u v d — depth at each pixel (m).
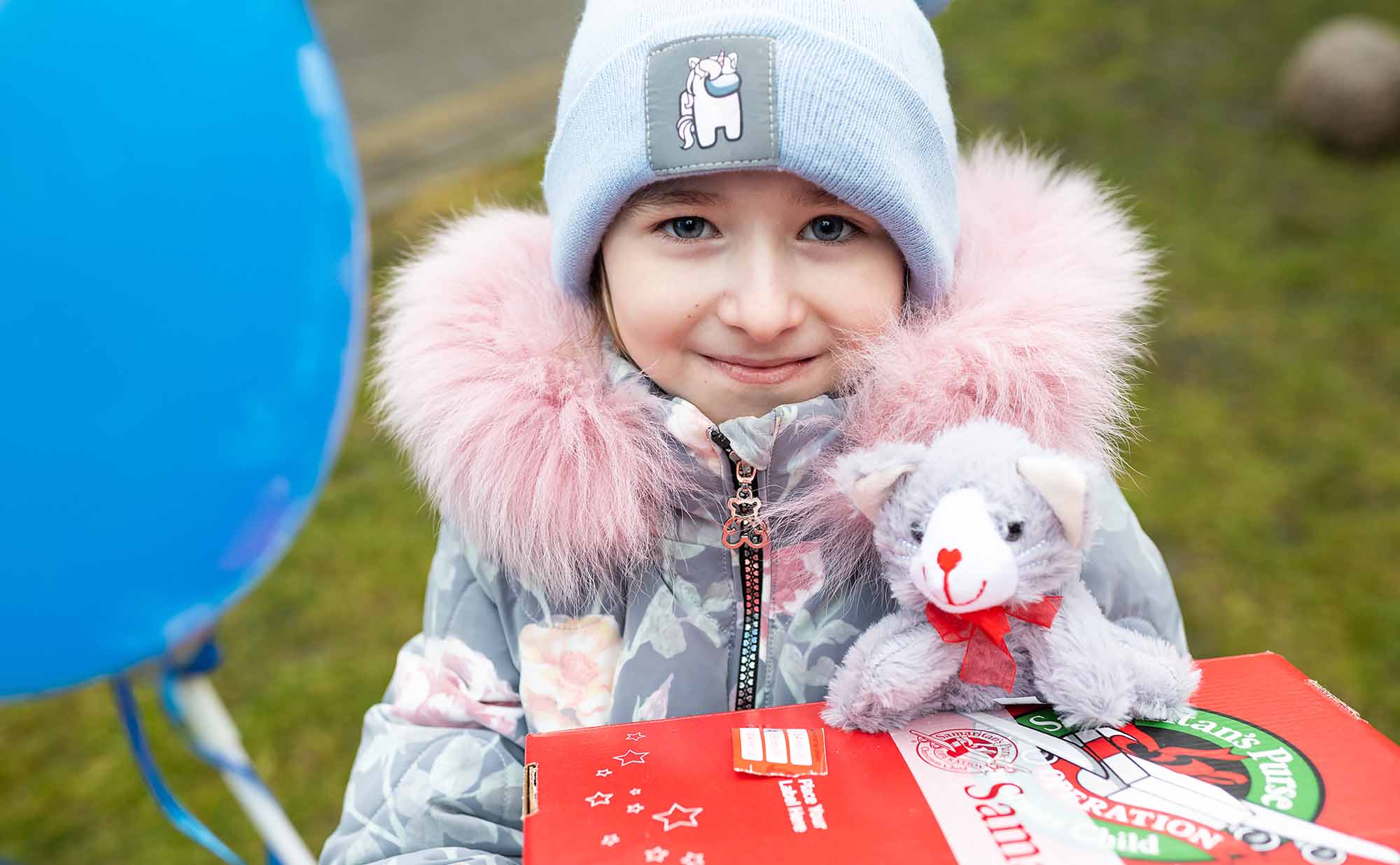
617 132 0.90
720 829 0.71
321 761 2.04
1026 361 0.92
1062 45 5.15
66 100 0.39
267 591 2.46
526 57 5.28
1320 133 4.16
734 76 0.85
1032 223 1.06
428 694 1.04
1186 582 2.30
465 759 0.99
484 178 3.96
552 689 1.00
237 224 0.43
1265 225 3.67
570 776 0.77
